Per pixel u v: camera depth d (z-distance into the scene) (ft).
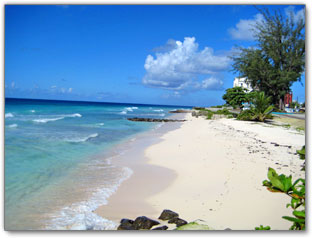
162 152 41.68
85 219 17.06
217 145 45.68
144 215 18.01
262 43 127.44
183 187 23.97
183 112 245.45
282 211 17.22
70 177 26.73
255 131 65.51
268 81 125.80
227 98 175.63
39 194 21.52
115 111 215.72
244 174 26.43
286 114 115.75
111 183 25.32
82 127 77.20
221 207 18.42
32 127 67.82
